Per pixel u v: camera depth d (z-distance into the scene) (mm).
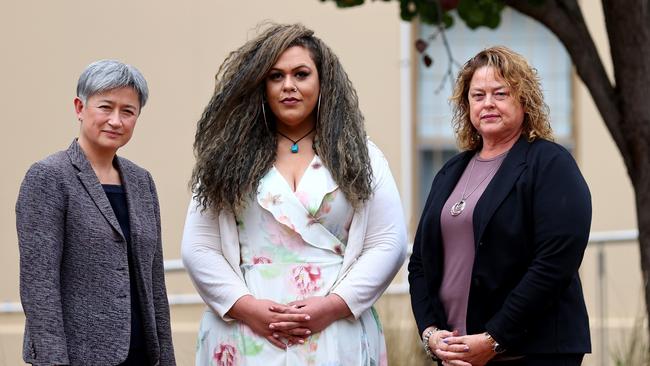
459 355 6004
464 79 6371
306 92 6277
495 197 6031
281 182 6258
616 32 7809
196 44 12438
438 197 6320
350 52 12672
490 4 8383
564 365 5977
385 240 6348
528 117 6215
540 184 5969
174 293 11625
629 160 7891
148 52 12398
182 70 12414
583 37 8000
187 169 12352
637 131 7809
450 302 6215
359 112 6434
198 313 10453
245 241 6324
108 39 12352
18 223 5754
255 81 6285
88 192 5840
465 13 8484
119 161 6074
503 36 13266
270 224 6266
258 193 6254
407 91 12742
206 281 6293
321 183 6246
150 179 6188
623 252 12008
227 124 6336
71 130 12273
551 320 5977
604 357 10883
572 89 13164
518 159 6094
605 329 11062
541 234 5918
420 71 13008
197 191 6332
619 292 11938
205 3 12461
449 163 6516
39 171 5781
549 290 5875
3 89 12266
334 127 6316
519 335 5926
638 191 7852
